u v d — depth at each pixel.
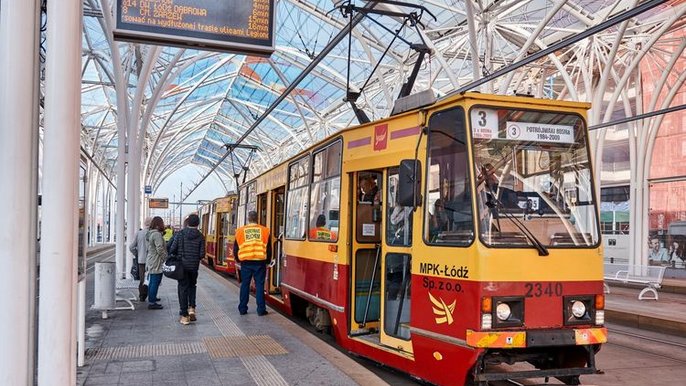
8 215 4.98
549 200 6.77
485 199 6.49
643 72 32.88
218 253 27.42
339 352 8.24
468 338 6.19
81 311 7.43
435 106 7.26
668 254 29.70
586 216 6.91
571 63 28.88
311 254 10.70
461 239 6.54
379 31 29.17
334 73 36.41
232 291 15.48
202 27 8.21
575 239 6.75
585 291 6.62
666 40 26.70
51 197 5.18
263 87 45.19
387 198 8.27
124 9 7.91
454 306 6.50
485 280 6.23
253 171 78.56
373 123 8.63
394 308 8.05
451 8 23.95
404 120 7.95
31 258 5.25
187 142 78.38
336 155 9.75
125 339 9.06
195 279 10.69
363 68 35.59
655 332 13.41
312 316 11.13
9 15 5.01
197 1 8.20
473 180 6.49
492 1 22.34
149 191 48.72
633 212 26.41
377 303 9.20
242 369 7.26
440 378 6.72
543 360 7.24
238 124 63.88
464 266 6.41
